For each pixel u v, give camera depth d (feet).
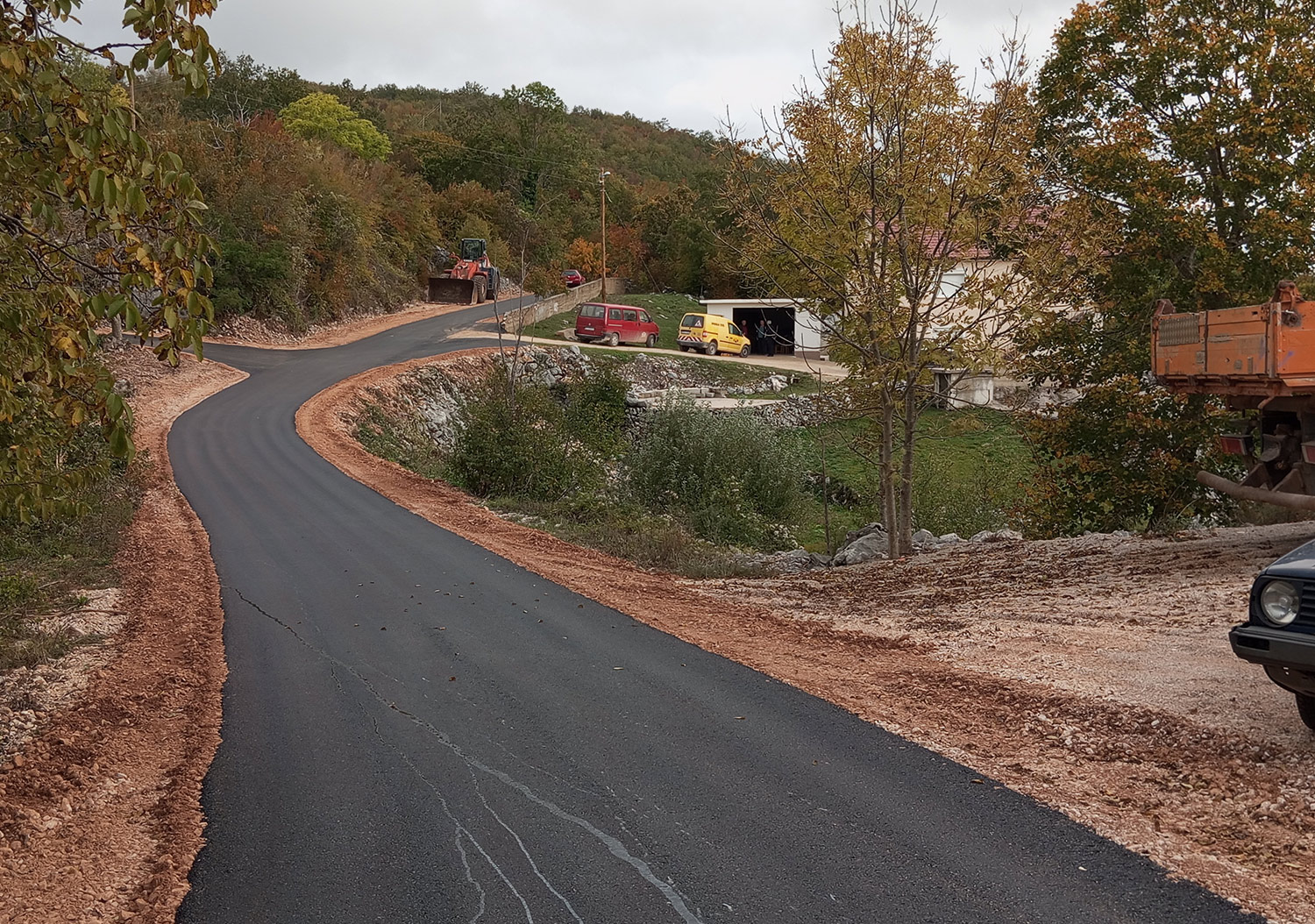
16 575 39.88
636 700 23.49
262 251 149.59
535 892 14.20
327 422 93.71
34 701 25.86
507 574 41.52
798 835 15.61
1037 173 41.22
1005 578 35.96
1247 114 51.52
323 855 15.76
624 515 62.90
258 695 25.36
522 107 290.97
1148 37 56.13
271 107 272.51
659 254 260.62
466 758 20.04
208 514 58.29
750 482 76.79
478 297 206.18
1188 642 24.32
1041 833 15.21
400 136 301.43
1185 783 16.65
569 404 103.40
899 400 46.44
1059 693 21.53
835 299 44.09
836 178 41.14
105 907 14.49
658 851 15.31
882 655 26.78
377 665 27.94
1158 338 34.94
